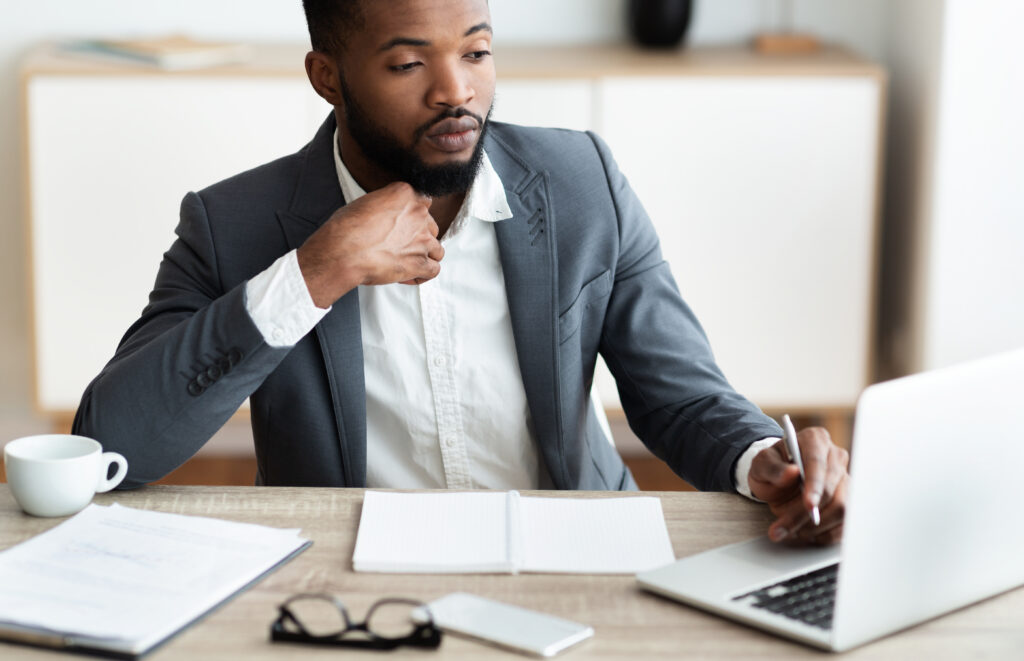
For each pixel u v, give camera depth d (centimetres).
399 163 144
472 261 159
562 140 166
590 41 329
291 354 153
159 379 134
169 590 110
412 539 123
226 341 134
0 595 108
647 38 319
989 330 306
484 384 159
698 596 110
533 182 160
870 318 308
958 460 104
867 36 332
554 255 158
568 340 158
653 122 296
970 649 103
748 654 102
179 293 153
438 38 138
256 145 294
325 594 112
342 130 153
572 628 105
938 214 301
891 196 330
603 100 295
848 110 297
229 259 155
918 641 104
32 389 338
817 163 300
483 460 162
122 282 300
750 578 114
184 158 294
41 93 289
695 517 130
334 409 153
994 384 106
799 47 319
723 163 299
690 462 152
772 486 129
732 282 306
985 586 110
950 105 295
